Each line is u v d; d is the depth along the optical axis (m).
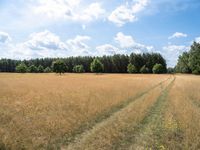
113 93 20.83
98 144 7.74
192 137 8.16
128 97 18.77
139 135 8.81
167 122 10.05
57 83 33.50
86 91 21.98
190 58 83.88
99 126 10.05
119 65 131.88
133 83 35.03
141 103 16.06
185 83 35.75
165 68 131.62
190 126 9.48
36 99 16.48
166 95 21.61
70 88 25.17
